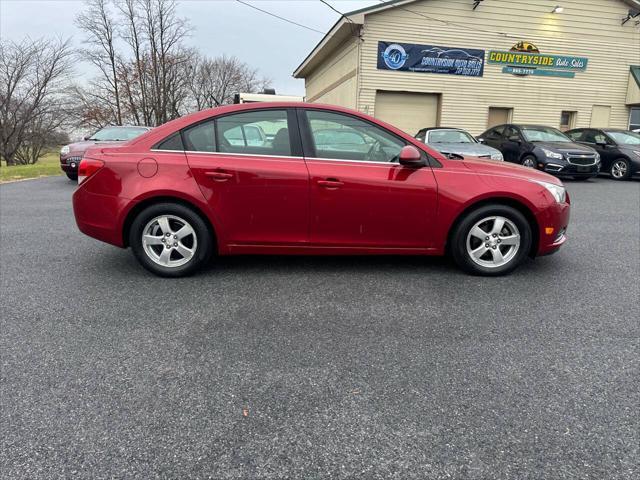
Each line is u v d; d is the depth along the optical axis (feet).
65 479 5.66
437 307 11.05
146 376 7.96
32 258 14.88
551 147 37.47
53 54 90.79
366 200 12.42
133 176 12.25
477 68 54.29
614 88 59.16
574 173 36.91
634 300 11.60
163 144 12.49
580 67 57.47
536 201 12.69
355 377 8.00
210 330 9.73
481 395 7.50
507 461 6.05
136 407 7.09
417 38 51.88
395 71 52.11
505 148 41.98
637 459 6.09
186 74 136.67
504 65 55.06
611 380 7.96
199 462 5.98
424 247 12.96
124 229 12.66
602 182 38.78
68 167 33.55
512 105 56.49
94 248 16.11
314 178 12.26
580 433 6.60
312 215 12.47
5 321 10.07
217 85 180.55
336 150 12.63
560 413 7.05
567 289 12.34
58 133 97.91
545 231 12.92
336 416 6.94
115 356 8.63
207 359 8.55
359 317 10.46
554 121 58.39
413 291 12.10
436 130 37.47
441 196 12.53
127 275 13.20
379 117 53.78
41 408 7.04
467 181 12.61
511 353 8.87
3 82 87.66
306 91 86.22
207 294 11.77
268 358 8.61
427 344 9.21
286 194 12.30
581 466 5.96
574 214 23.52
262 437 6.47
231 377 7.97
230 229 12.51
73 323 10.01
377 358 8.65
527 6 54.03
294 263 14.43
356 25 50.21
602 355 8.82
